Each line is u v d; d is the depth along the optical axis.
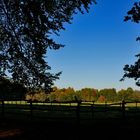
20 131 17.08
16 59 22.22
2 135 16.16
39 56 22.14
